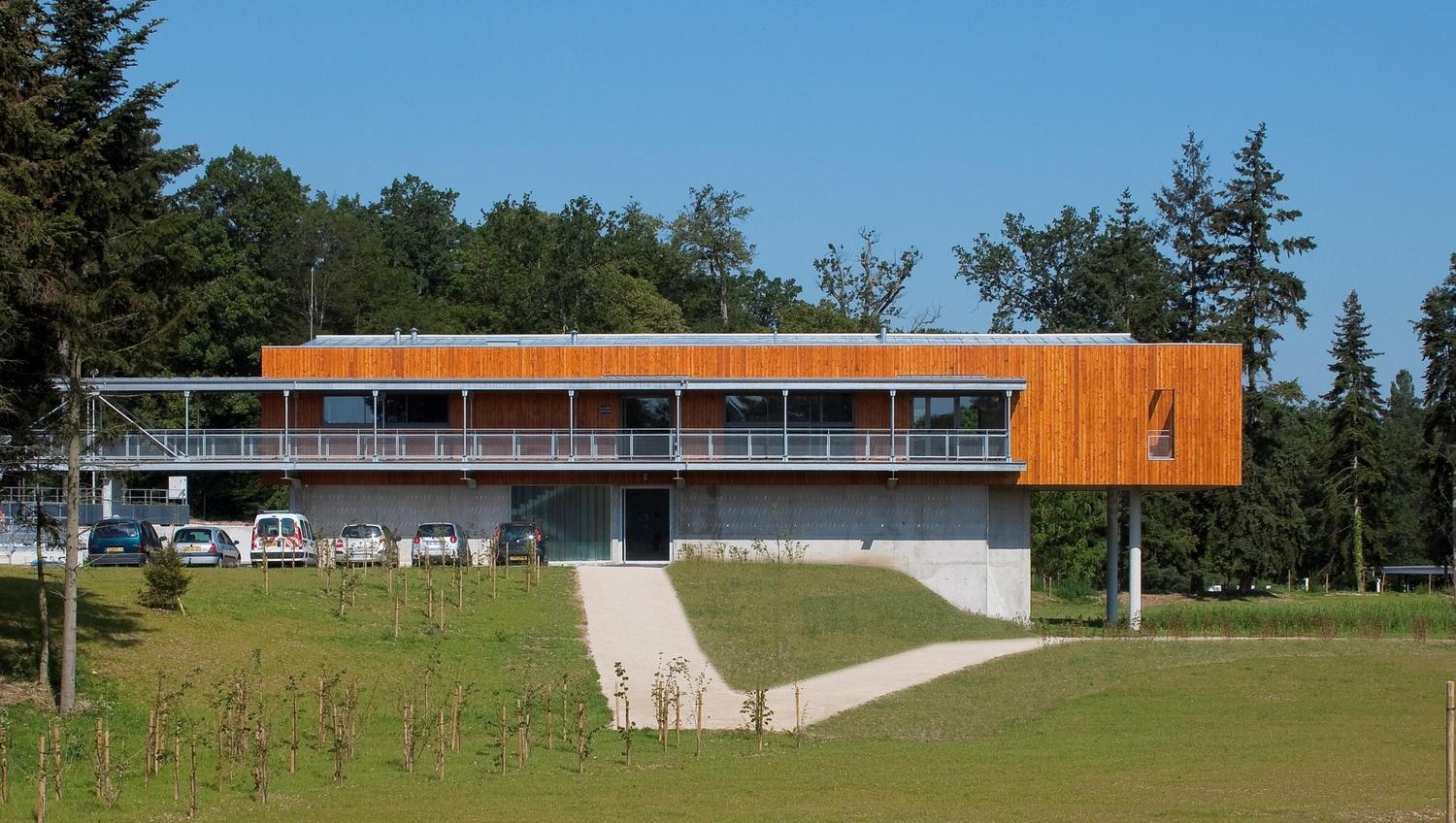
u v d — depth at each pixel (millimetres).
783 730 27984
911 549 53344
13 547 44469
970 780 22359
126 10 24469
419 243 113438
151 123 24891
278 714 25875
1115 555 54375
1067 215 91812
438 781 21938
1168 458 52719
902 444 52344
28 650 25828
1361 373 87750
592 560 53031
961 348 53562
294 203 94312
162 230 24547
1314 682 35031
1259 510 78625
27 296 22359
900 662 37594
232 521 80875
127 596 32312
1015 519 54250
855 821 18781
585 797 20781
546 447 52531
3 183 22484
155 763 21328
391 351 53625
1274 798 20156
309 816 19203
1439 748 26266
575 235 95875
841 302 103625
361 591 39062
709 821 18844
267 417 53062
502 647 34812
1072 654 39000
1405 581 91625
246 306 80625
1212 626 47438
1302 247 80250
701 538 53500
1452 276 83312
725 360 53812
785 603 45000
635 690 32000
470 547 49938
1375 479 86938
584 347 53812
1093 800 20344
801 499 53562
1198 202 82688
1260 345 79750
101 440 24672
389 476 53031
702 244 108688
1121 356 53125
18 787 20344
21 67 22969
